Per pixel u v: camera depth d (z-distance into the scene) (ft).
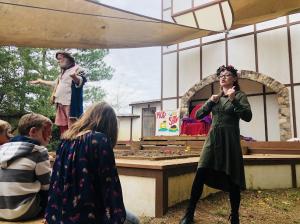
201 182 10.33
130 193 12.35
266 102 37.86
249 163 17.99
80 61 44.42
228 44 39.37
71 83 12.87
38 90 38.63
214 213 12.53
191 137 27.14
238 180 9.73
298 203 15.39
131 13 23.49
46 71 39.78
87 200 5.22
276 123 36.86
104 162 5.43
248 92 39.42
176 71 43.62
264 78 36.06
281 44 35.53
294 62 34.50
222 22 32.81
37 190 7.65
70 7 21.11
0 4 19.97
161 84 44.98
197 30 30.17
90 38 26.84
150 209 11.73
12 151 7.54
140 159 14.88
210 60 40.70
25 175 7.47
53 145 36.29
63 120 12.97
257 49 37.14
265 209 13.99
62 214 5.31
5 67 37.19
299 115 33.68
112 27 25.66
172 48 44.32
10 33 23.89
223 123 10.18
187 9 36.01
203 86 40.40
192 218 10.34
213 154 10.04
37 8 20.83
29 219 7.68
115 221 5.19
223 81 10.48
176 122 35.06
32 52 39.83
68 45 27.66
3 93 37.35
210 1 35.17
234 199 10.28
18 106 38.42
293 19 35.01
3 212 7.43
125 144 30.01
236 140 10.06
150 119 55.36
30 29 23.57
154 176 11.73
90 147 5.51
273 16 29.35
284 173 19.12
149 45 32.09
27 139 7.79
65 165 5.52
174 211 11.96
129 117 57.26
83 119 6.07
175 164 12.36
